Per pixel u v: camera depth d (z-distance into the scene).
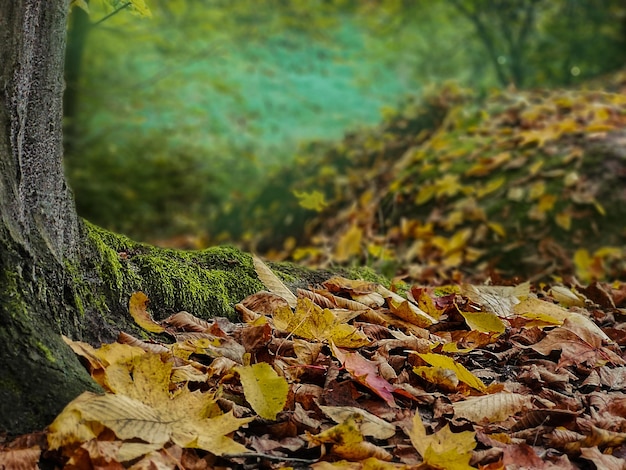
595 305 3.36
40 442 1.65
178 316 2.44
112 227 8.73
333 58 11.20
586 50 9.70
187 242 7.98
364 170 7.09
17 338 1.81
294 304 2.59
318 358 2.27
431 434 1.95
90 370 1.95
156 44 9.40
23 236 1.97
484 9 9.73
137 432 1.66
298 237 6.83
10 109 1.96
